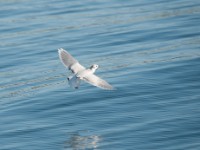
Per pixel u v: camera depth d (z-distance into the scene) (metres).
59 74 89.00
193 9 115.50
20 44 101.12
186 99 77.94
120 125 71.62
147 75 86.12
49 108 77.25
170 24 107.50
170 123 71.38
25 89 84.38
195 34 102.31
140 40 101.06
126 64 91.12
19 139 69.88
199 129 69.69
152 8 117.44
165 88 81.44
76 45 99.69
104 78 86.19
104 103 77.50
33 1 123.94
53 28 108.38
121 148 66.56
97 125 72.06
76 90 81.56
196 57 91.75
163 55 94.00
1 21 112.94
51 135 70.38
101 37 102.50
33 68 91.81
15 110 77.38
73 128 71.62
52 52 97.31
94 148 66.88
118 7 118.81
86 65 91.62
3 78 88.75
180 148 65.81
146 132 69.50
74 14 115.56
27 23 111.25
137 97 78.94
